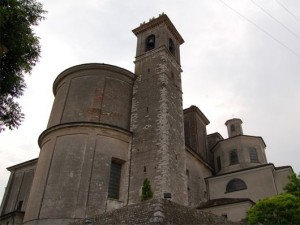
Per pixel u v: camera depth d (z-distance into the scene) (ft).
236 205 92.79
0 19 30.81
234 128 156.35
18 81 36.50
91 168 81.87
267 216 64.03
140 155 93.35
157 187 84.53
